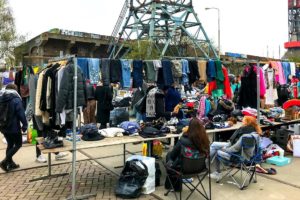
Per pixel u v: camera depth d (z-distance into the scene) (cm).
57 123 525
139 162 541
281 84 835
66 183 592
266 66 787
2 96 644
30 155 776
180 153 482
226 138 738
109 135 571
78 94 502
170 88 691
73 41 3262
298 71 851
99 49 3550
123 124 613
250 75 770
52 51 3219
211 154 601
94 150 838
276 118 817
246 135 549
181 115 714
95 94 745
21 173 651
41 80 554
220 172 613
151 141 611
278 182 594
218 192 545
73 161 504
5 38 3048
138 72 609
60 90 490
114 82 578
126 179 532
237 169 654
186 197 522
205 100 777
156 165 579
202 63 686
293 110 825
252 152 561
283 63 809
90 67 555
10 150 659
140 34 3180
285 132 820
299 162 725
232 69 871
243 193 540
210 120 723
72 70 499
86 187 570
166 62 636
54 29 3425
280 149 741
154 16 2983
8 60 2981
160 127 611
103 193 541
